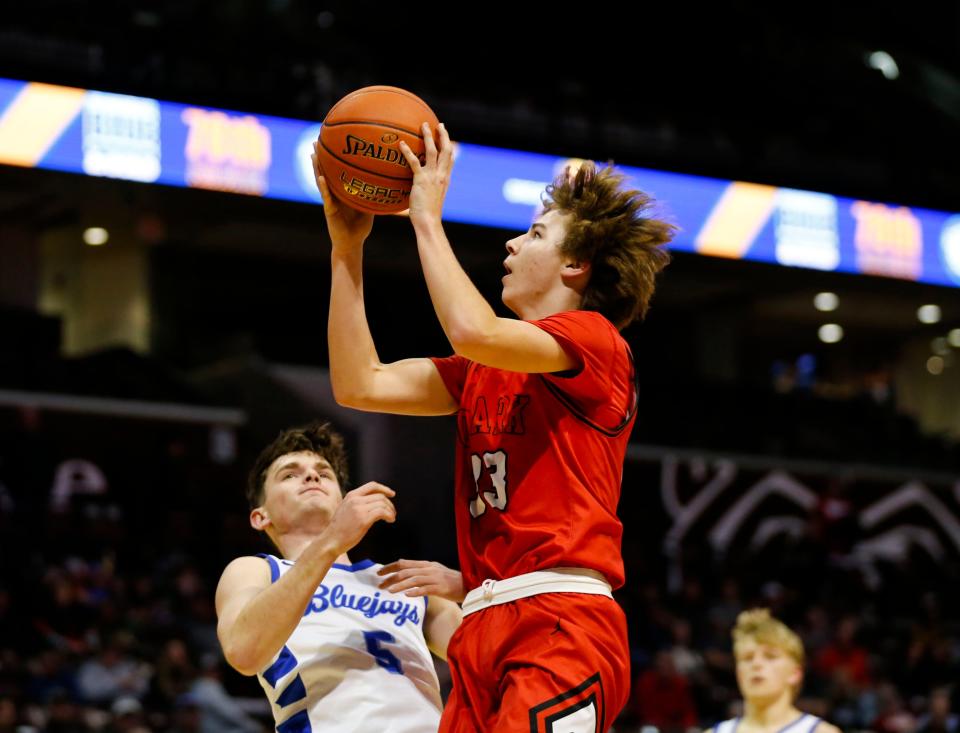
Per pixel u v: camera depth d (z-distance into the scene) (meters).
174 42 12.04
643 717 10.41
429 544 16.30
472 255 14.17
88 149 10.72
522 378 2.71
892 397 20.86
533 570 2.60
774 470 17.11
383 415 16.62
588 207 2.81
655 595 13.15
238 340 18.16
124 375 15.41
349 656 3.11
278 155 11.58
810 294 18.61
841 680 11.42
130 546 13.14
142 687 9.27
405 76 13.46
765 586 15.27
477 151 12.50
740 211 13.67
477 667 2.61
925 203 14.73
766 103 16.80
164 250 17.42
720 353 19.38
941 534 17.69
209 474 14.94
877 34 18.12
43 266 18.19
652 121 14.56
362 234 2.89
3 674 9.00
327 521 3.30
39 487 13.88
